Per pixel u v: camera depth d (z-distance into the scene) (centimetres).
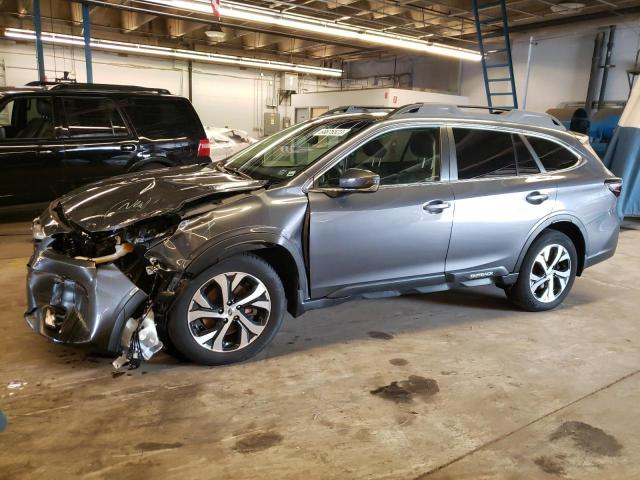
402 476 237
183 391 299
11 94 635
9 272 505
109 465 234
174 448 248
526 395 314
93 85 702
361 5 1350
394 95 1528
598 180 461
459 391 316
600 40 1520
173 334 309
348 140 364
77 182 680
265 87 2272
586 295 517
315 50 2116
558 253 450
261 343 338
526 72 1683
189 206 320
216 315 319
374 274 367
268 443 256
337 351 365
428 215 375
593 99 1566
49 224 332
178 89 2058
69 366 322
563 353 377
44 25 1596
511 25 1559
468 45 1803
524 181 421
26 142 640
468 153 404
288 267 345
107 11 1523
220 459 242
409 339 391
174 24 1681
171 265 295
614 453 261
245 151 449
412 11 1407
